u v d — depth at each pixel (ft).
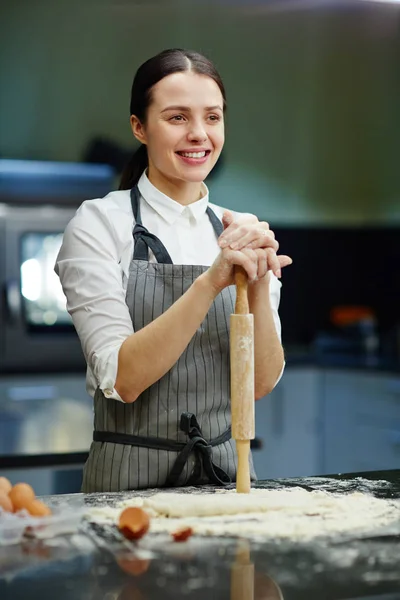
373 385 14.61
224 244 5.35
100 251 5.88
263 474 15.20
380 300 16.99
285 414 15.34
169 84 5.85
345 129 15.89
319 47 15.24
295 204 16.02
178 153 5.94
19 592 3.61
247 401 5.18
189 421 5.75
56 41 13.41
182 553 4.09
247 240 5.35
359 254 17.20
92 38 13.55
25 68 13.42
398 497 5.19
